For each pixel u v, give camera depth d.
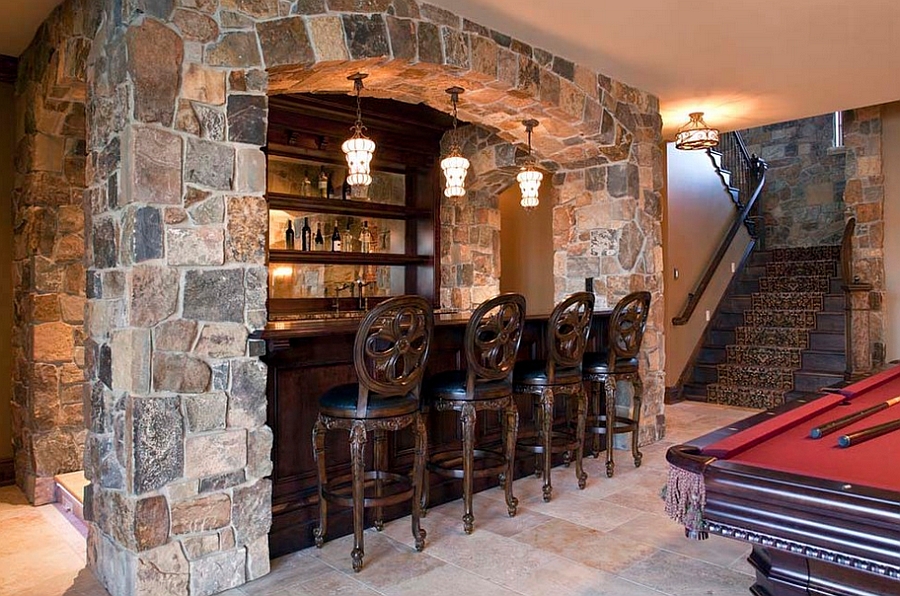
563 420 4.51
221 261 2.69
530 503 3.61
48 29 3.56
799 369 6.55
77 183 4.03
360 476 2.78
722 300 7.80
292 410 3.05
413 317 2.82
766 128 9.16
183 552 2.54
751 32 3.81
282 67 2.96
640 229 4.96
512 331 3.25
